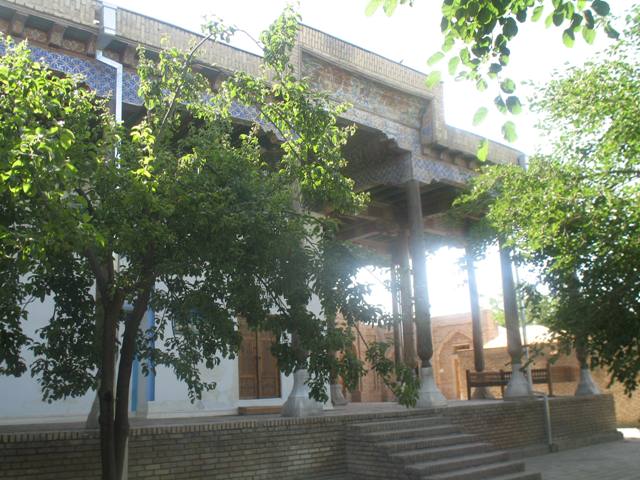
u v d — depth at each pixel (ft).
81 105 20.44
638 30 30.09
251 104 24.72
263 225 20.06
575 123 30.94
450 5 17.70
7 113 17.60
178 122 24.26
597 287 27.63
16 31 32.76
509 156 55.88
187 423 31.65
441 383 101.50
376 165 51.11
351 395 85.76
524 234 32.01
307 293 21.17
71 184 17.98
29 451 25.98
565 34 17.66
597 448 52.49
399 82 48.49
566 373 73.05
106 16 34.40
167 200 19.33
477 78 18.81
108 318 20.06
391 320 22.27
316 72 44.70
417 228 48.34
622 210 27.89
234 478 31.42
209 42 37.73
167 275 21.31
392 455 33.73
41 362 21.65
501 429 47.24
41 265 19.35
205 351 22.17
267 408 46.09
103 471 19.49
